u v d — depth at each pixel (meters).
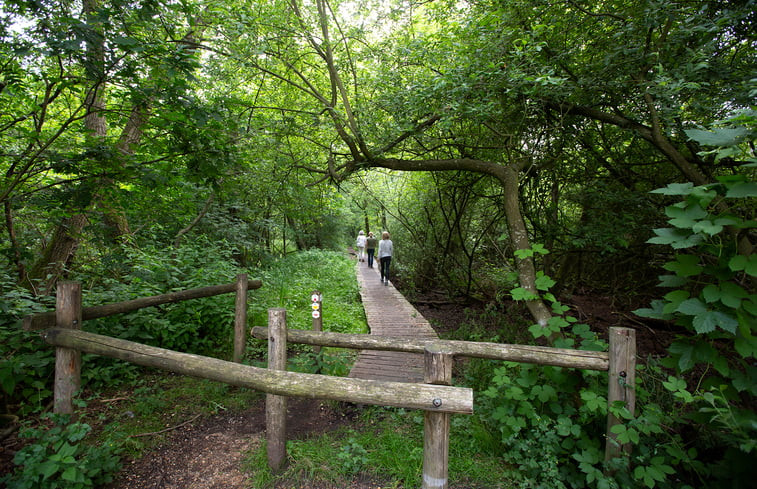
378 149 5.89
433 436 1.95
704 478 2.26
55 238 5.19
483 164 5.40
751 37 3.88
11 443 2.72
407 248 12.17
